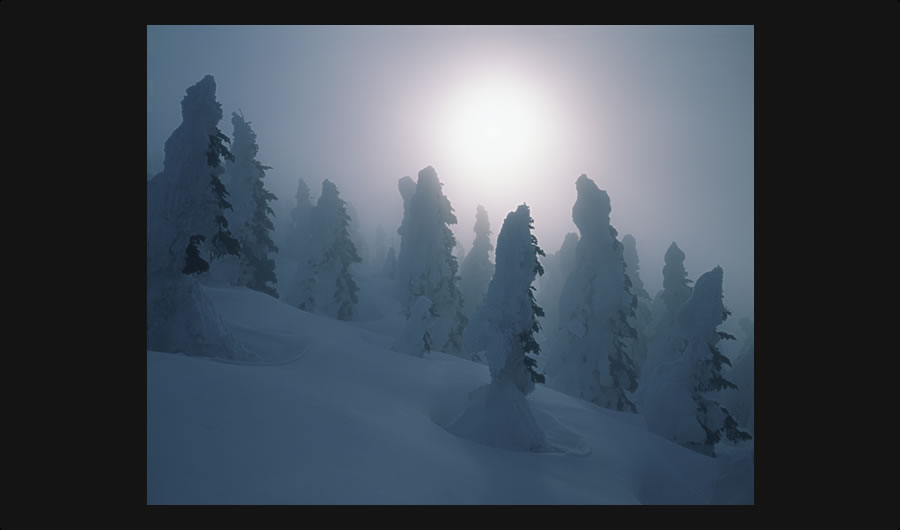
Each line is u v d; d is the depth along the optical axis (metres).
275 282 37.41
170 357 12.25
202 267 16.03
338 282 42.19
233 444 8.69
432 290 37.75
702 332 19.34
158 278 16.41
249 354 17.45
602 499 10.79
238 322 22.78
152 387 9.86
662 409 19.33
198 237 16.27
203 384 10.87
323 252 42.16
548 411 19.23
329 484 8.17
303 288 42.22
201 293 17.17
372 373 18.48
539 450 13.69
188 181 16.61
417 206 38.69
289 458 8.76
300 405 11.51
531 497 9.91
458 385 20.06
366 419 12.11
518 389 15.03
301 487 7.86
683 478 15.24
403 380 18.69
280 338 20.97
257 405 10.70
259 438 9.20
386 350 24.44
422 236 38.38
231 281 33.12
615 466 14.08
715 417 18.84
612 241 28.50
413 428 12.85
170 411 9.11
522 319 14.66
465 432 13.89
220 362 14.45
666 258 34.78
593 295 28.19
